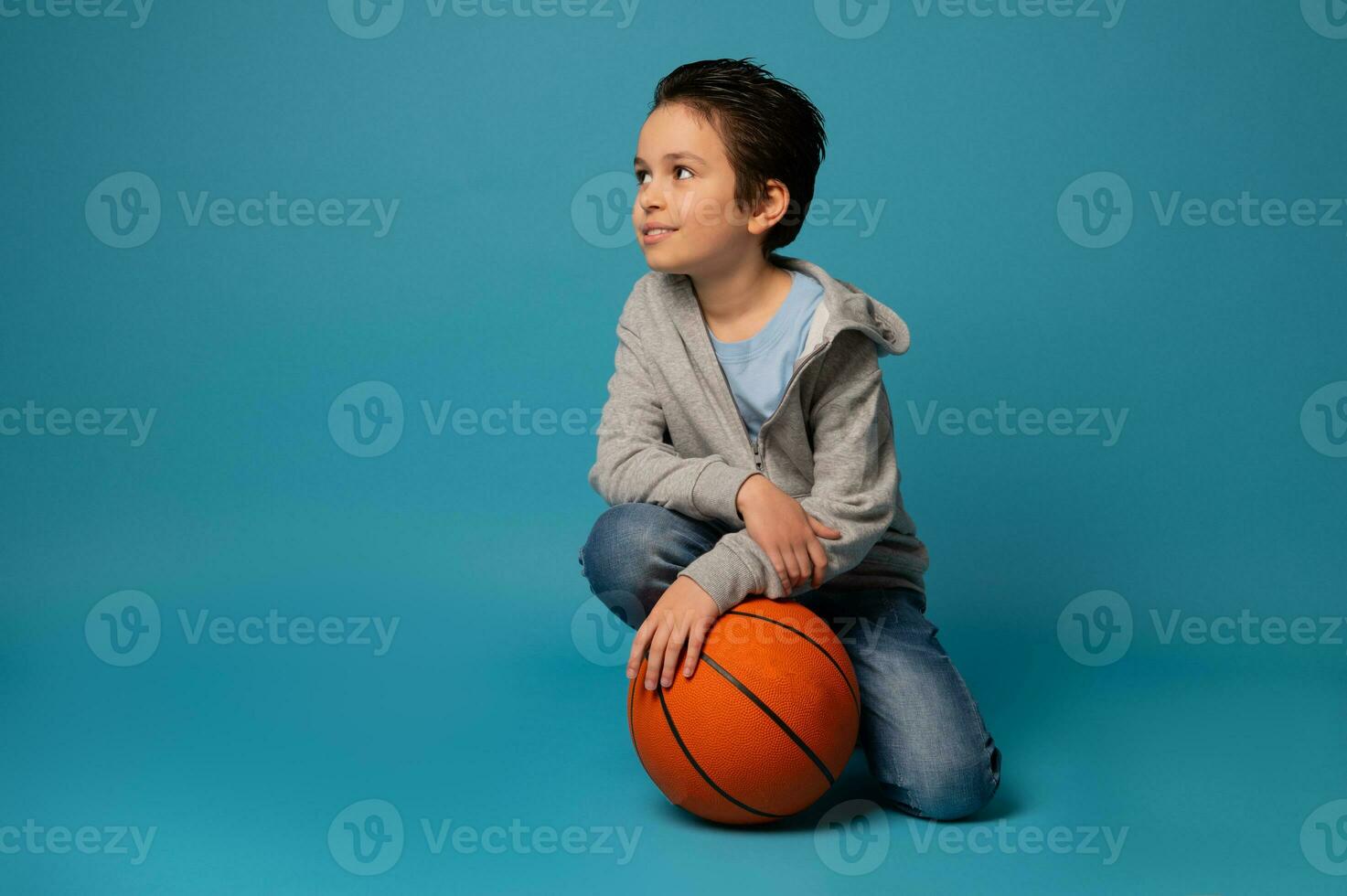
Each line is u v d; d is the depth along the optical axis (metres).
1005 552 2.95
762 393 2.04
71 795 2.04
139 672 2.59
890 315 2.09
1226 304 3.01
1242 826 1.93
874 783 2.11
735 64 2.03
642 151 1.99
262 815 1.97
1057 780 2.10
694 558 1.99
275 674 2.58
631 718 1.86
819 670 1.78
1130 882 1.76
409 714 2.39
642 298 2.16
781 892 1.73
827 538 1.91
